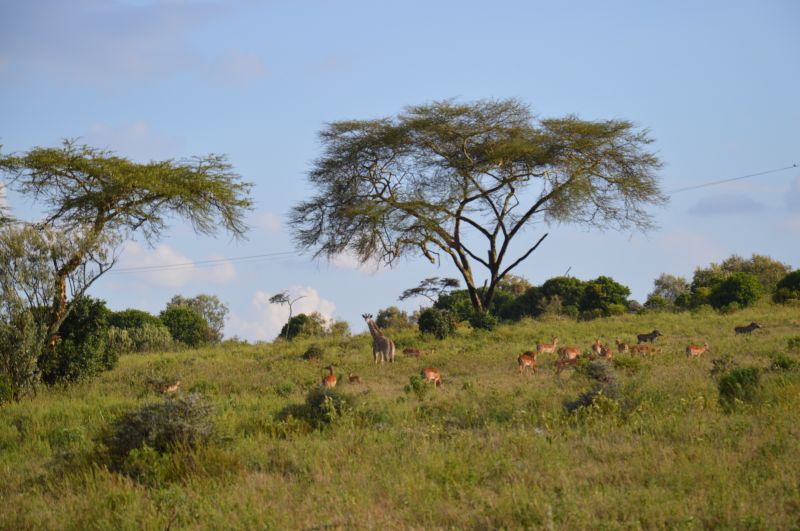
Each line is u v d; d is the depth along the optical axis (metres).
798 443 28.28
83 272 68.62
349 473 28.17
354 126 112.25
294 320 149.50
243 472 29.39
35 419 45.91
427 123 107.81
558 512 21.77
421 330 101.50
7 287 63.59
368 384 60.66
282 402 49.19
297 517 23.48
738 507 21.66
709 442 29.59
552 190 112.50
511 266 117.56
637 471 26.28
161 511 24.67
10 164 79.94
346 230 115.06
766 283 180.50
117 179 80.00
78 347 68.38
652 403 38.66
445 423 38.31
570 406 38.59
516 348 81.19
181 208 86.06
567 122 107.44
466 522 22.31
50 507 26.70
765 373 44.69
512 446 30.92
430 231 113.12
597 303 152.00
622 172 113.56
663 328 94.81
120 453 32.84
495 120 110.06
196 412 34.50
